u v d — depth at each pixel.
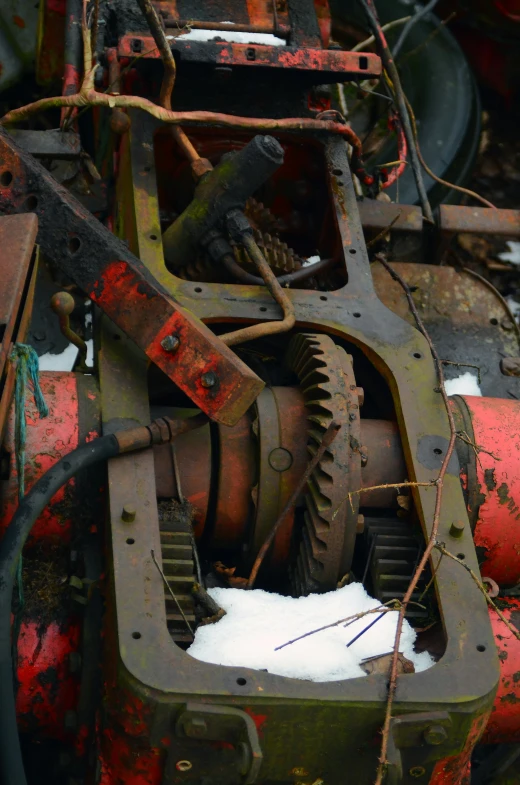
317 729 1.85
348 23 3.38
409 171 3.19
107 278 2.08
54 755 2.10
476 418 2.14
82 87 2.25
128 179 2.32
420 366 2.16
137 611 1.89
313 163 2.45
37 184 2.12
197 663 1.85
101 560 2.01
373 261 2.56
